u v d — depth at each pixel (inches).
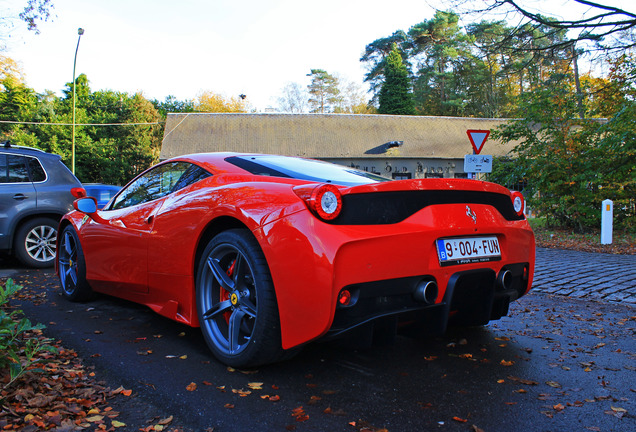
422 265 90.0
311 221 82.9
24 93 1737.2
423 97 2137.1
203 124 1376.7
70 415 75.5
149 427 73.2
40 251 231.8
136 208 132.0
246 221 91.0
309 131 1362.0
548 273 233.0
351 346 91.6
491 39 392.5
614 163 444.8
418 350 114.0
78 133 1700.3
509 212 110.6
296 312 84.0
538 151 472.1
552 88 452.8
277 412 79.6
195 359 104.0
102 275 141.9
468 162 340.8
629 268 248.2
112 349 109.9
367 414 79.6
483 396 87.9
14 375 81.3
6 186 222.1
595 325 139.3
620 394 89.8
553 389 91.7
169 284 115.7
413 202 91.0
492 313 110.2
